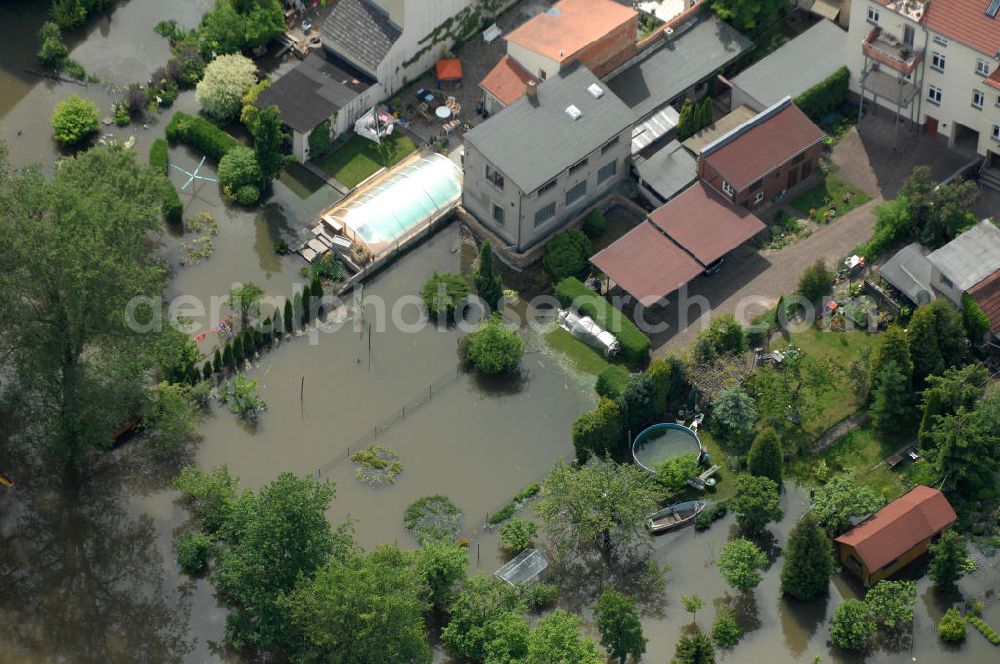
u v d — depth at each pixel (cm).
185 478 17925
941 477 18300
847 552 17600
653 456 18812
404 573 16350
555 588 17625
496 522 18262
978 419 18050
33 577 17925
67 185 17950
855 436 18950
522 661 16362
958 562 17325
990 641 17188
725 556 17362
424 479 18712
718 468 18700
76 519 18412
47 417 17912
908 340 18950
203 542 17788
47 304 17625
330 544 16812
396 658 16025
